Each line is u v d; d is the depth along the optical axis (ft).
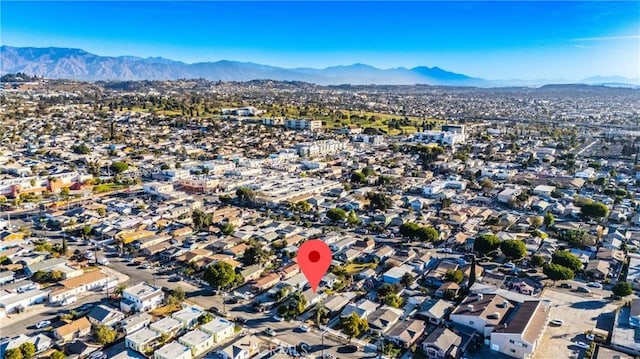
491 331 327.47
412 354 318.24
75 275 425.28
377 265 465.47
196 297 394.11
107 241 514.27
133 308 367.86
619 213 618.44
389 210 643.86
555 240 529.04
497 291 389.39
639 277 423.23
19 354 299.58
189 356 305.73
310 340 333.01
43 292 384.47
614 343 319.68
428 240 515.09
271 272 436.76
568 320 358.64
